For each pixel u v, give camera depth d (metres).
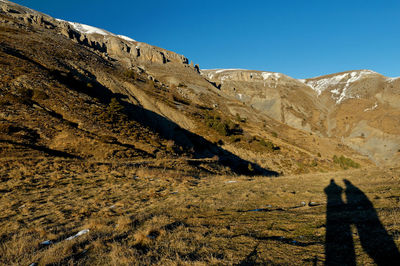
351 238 4.25
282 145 82.69
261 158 64.88
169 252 4.42
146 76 137.75
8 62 41.62
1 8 147.62
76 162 20.84
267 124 132.88
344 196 8.16
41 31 106.25
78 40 165.50
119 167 21.14
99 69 83.62
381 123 159.50
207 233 5.47
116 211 9.45
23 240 6.15
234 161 56.72
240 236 5.07
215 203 9.05
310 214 6.34
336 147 116.88
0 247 5.79
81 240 5.58
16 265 4.54
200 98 140.00
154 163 25.86
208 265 3.76
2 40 57.66
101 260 4.29
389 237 3.98
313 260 3.62
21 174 15.94
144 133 42.94
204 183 16.56
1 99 29.84
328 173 16.77
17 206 10.42
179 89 139.88
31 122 28.05
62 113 34.59
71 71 61.47
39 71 44.91
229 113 132.12
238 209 7.84
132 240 5.26
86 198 11.91
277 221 5.99
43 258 4.67
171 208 8.88
